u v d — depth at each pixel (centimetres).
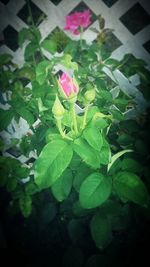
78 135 21
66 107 25
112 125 29
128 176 20
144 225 28
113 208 24
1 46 29
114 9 27
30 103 26
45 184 19
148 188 26
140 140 27
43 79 26
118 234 29
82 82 27
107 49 29
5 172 27
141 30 27
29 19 27
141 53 29
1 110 26
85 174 23
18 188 28
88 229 30
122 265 27
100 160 21
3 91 29
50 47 27
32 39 27
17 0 27
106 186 20
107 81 30
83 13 25
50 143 19
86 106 20
